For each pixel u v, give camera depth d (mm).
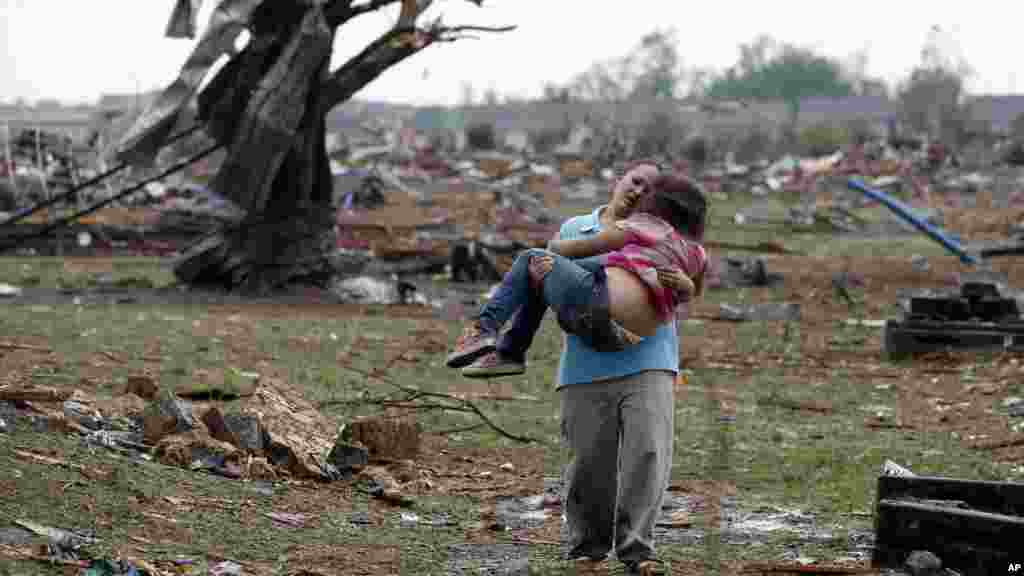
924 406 14125
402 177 83562
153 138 23234
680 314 24359
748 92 188250
